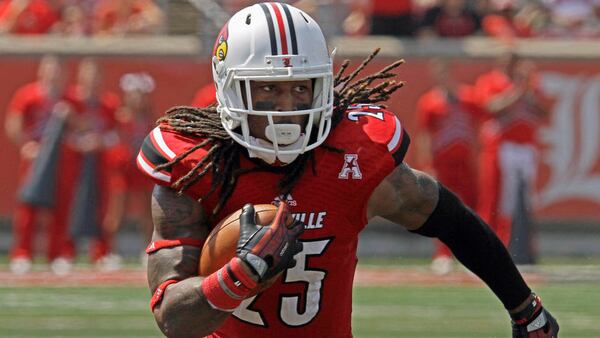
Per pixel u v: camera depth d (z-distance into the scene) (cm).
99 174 3603
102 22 3988
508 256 1330
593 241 3828
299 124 1195
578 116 3819
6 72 3809
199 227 1215
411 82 3819
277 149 1179
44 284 3212
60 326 2520
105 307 2792
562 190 3819
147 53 3784
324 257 1228
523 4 4106
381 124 1255
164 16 3859
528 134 3553
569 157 3816
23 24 3956
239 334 1266
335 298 1256
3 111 3822
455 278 3356
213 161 1205
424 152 3666
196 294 1142
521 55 3806
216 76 1218
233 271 1120
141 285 3181
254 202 1207
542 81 3812
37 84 3634
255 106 1187
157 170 1209
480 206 3675
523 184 3534
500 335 2431
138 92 3697
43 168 3534
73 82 3784
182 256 1196
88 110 3600
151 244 1214
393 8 3878
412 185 1260
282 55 1177
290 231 1137
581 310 2759
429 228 1292
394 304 2866
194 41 3806
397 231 3884
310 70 1182
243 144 1189
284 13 1197
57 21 4019
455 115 3619
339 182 1217
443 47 3816
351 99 1268
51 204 3531
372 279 3341
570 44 3809
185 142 1222
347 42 3816
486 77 3619
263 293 1232
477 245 1309
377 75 1310
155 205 1220
